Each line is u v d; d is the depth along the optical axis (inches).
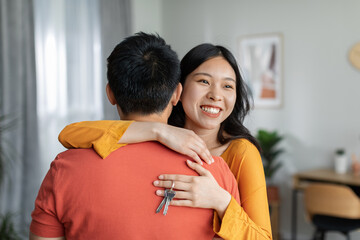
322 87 161.0
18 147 114.5
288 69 167.0
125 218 29.0
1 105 109.9
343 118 157.8
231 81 45.3
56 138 133.9
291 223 169.2
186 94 46.1
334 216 130.8
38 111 125.7
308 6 162.1
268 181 170.4
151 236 29.1
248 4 173.9
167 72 33.3
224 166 33.6
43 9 128.3
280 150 162.4
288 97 167.3
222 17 179.8
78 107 142.8
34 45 117.8
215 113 45.3
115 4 155.9
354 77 155.3
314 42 161.6
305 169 165.2
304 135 165.0
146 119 34.1
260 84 172.7
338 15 156.8
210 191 30.5
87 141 31.8
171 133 31.7
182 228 29.6
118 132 31.6
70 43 138.9
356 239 154.9
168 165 30.9
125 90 32.9
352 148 156.6
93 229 29.2
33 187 117.7
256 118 173.9
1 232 99.3
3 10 109.7
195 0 185.5
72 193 29.7
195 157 31.2
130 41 33.6
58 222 30.9
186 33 187.9
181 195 29.9
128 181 29.7
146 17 183.2
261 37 171.5
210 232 31.0
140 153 31.1
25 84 116.3
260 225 37.8
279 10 167.6
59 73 135.1
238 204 32.3
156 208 29.4
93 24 148.9
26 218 116.6
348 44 155.6
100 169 29.9
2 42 109.6
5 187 111.2
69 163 30.7
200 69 45.3
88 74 146.3
